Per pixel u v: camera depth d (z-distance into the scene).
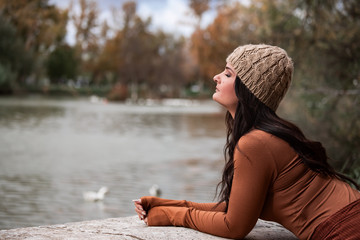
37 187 8.02
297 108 7.54
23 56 57.47
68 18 76.19
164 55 74.94
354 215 1.87
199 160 11.91
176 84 75.56
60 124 22.86
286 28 8.05
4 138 15.96
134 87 68.06
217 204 2.34
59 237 2.09
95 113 33.69
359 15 7.22
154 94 72.44
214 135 19.27
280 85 2.04
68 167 10.29
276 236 2.30
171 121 27.73
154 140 16.89
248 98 2.05
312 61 7.64
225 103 2.17
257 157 1.95
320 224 1.91
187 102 66.94
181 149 14.27
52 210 6.43
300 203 1.96
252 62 2.04
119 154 12.77
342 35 7.40
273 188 1.99
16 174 9.22
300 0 7.81
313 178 1.98
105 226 2.34
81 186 8.20
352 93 6.80
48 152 12.74
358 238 1.83
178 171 10.11
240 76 2.06
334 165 5.95
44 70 71.31
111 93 65.19
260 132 2.00
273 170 1.96
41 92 67.69
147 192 7.86
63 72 76.88
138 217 2.61
